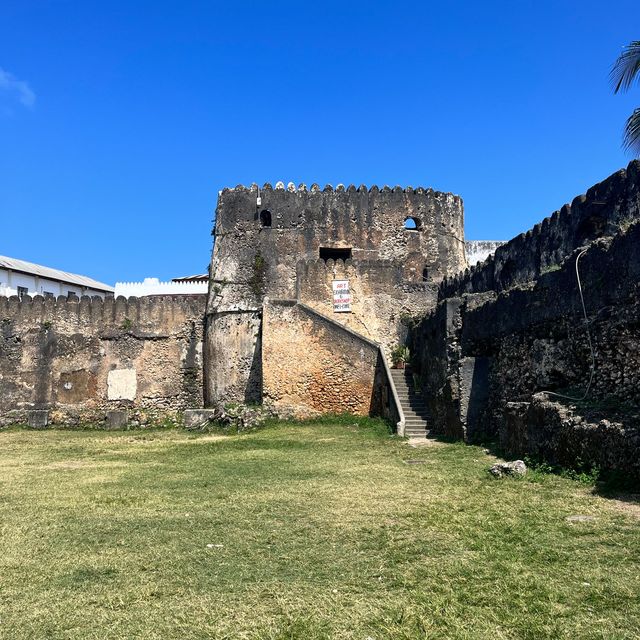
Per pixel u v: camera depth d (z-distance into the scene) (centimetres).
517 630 414
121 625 446
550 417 1013
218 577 543
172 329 2586
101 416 2492
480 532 650
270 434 1842
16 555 625
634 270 966
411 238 2641
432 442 1536
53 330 2550
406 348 2247
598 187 1247
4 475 1215
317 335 2125
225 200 2584
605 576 502
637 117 1078
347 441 1609
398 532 668
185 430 2173
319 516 758
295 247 2550
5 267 4334
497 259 1705
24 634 433
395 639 409
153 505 865
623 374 984
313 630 427
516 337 1365
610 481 809
